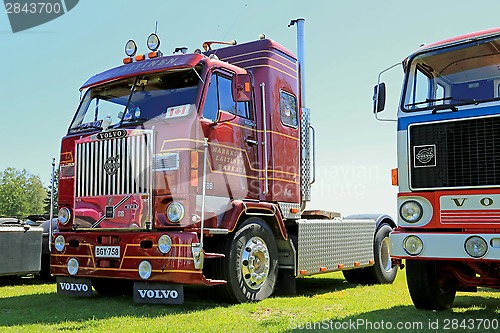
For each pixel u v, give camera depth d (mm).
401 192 5938
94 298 7438
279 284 7750
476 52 6027
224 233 6523
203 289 8453
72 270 6887
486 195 5406
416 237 5609
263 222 7344
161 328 5199
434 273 6137
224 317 5797
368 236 9758
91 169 6875
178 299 6172
